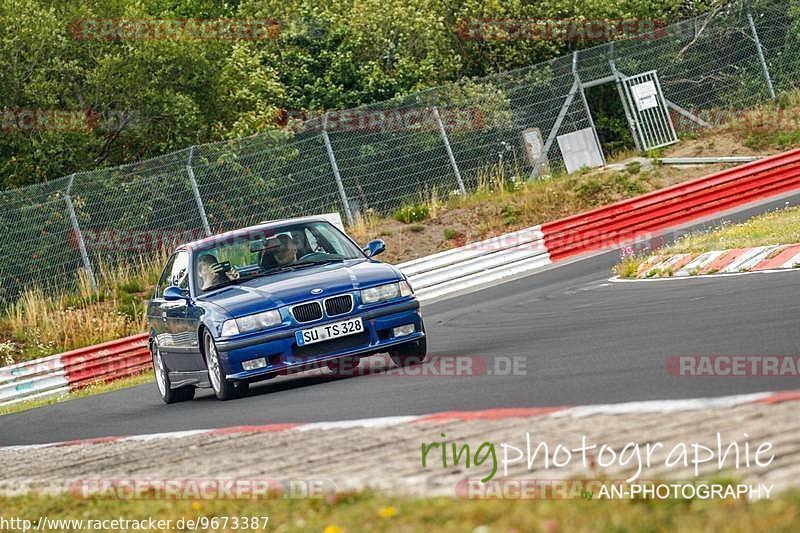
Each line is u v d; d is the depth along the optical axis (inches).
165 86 3380.9
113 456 1021.8
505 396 932.6
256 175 2984.7
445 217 3056.1
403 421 874.1
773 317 1110.4
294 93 3595.0
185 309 1407.5
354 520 582.9
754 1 3567.9
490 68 3887.8
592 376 956.0
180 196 2918.3
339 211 3029.0
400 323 1310.3
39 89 3196.4
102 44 3339.1
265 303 1290.6
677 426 673.6
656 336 1148.5
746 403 701.3
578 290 1907.0
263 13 3853.3
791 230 1865.2
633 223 2689.5
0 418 1932.8
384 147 3120.1
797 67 3540.8
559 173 3326.8
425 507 583.5
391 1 3863.2
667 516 505.7
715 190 2751.0
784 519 469.4
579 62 3533.5
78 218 2869.1
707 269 1743.4
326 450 815.1
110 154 3373.5
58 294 2817.4
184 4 4320.9
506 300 2038.6
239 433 986.1
